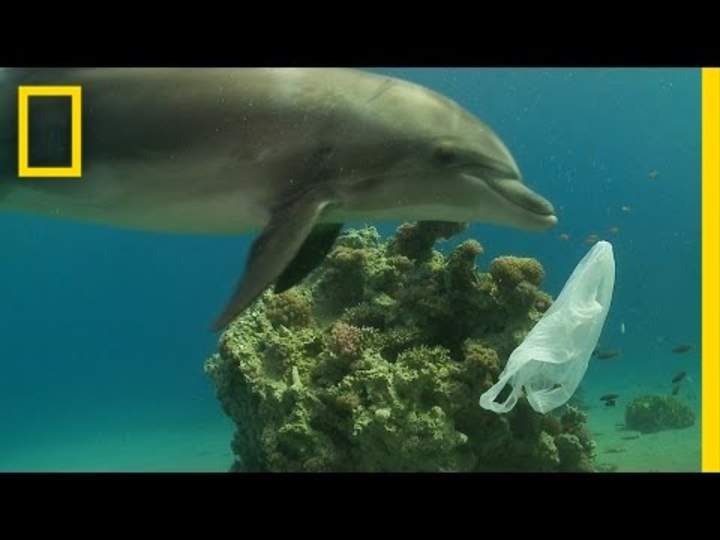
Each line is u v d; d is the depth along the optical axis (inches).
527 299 79.9
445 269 81.4
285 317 85.7
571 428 92.5
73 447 273.3
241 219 68.1
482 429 73.8
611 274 68.0
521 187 64.2
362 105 65.6
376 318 83.7
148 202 69.2
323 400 74.0
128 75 69.6
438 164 64.2
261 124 65.0
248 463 91.5
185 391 555.2
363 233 99.7
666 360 334.6
